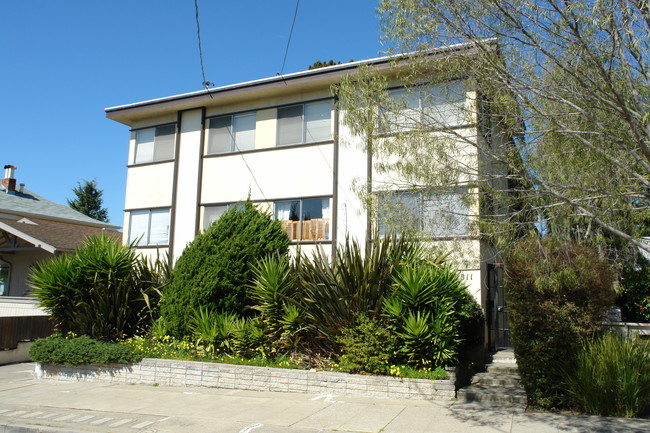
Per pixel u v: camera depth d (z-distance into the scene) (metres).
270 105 15.64
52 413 8.55
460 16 8.27
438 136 8.68
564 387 8.05
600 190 7.51
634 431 6.85
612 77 7.83
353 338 9.62
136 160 17.34
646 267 10.67
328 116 14.84
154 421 7.95
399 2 8.40
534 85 8.29
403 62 9.39
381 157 9.28
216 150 16.22
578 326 8.00
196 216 15.97
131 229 17.03
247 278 11.43
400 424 7.46
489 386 9.39
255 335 10.49
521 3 7.89
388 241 9.88
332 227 14.12
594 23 7.15
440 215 8.58
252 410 8.47
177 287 11.52
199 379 10.38
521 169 8.34
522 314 8.26
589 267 8.01
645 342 8.15
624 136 7.95
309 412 8.27
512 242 8.15
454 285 9.39
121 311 12.05
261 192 15.28
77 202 49.56
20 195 26.59
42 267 12.49
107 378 11.09
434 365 9.23
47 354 11.41
